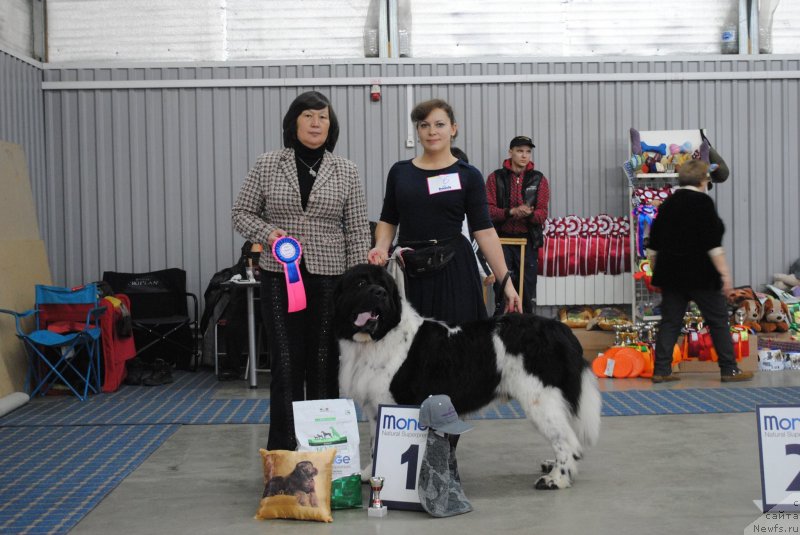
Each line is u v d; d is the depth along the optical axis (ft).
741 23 29.55
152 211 28.94
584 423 13.74
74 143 28.73
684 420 18.98
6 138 25.68
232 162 28.94
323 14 29.07
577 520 12.13
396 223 14.85
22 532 11.94
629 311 29.22
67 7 28.68
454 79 28.99
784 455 11.94
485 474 14.92
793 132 29.68
